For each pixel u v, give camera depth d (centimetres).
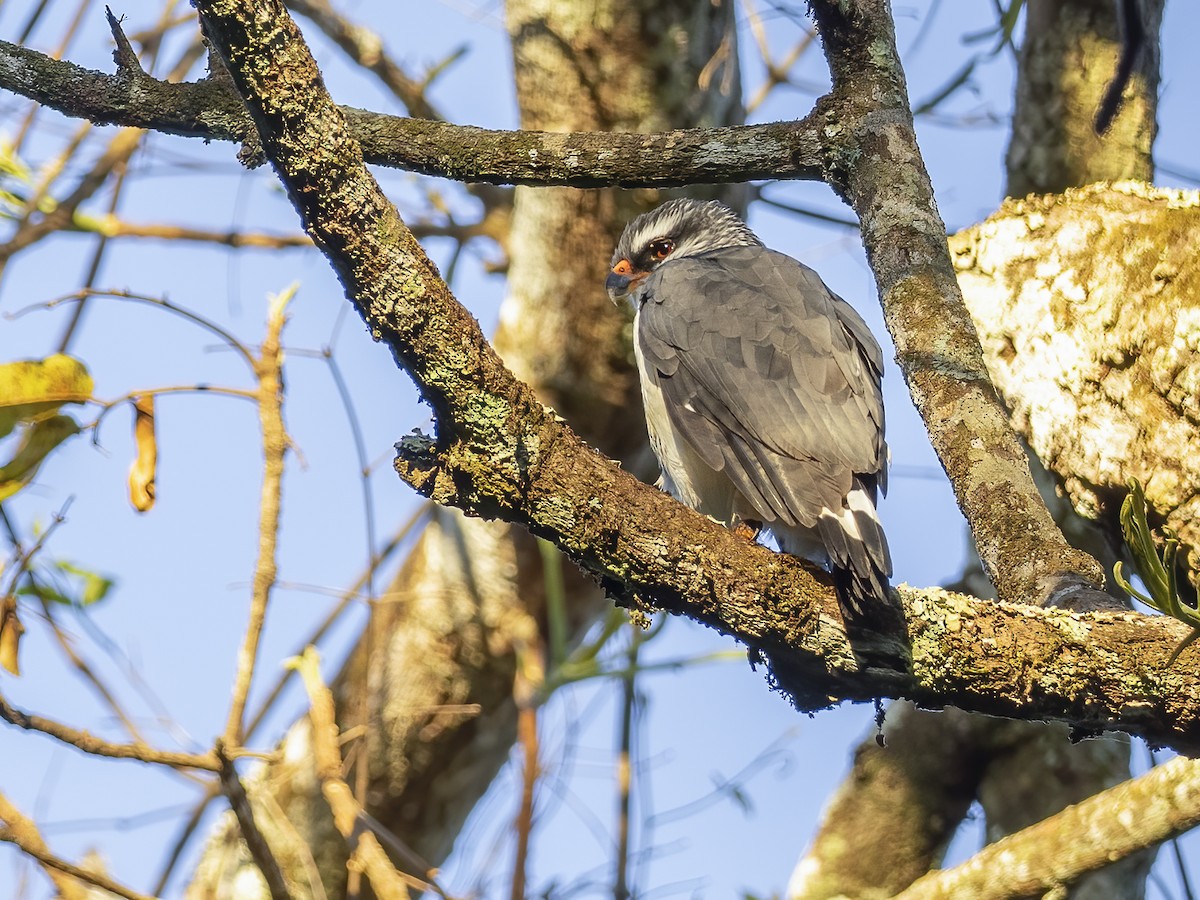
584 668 1221
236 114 841
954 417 739
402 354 584
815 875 1295
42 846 783
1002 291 863
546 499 605
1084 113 1077
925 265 786
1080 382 814
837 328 914
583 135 864
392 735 1427
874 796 1298
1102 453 799
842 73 846
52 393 809
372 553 1070
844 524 739
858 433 821
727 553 615
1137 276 801
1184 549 766
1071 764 1234
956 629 612
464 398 586
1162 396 779
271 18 536
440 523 1447
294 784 1359
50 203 1378
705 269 996
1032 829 1015
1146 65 1080
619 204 1345
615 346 1422
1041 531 697
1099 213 840
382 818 1452
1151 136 1086
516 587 1428
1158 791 962
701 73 1354
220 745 784
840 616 617
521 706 1223
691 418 900
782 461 815
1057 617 619
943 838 1294
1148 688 600
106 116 859
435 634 1435
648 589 622
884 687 626
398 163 883
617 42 1325
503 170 867
